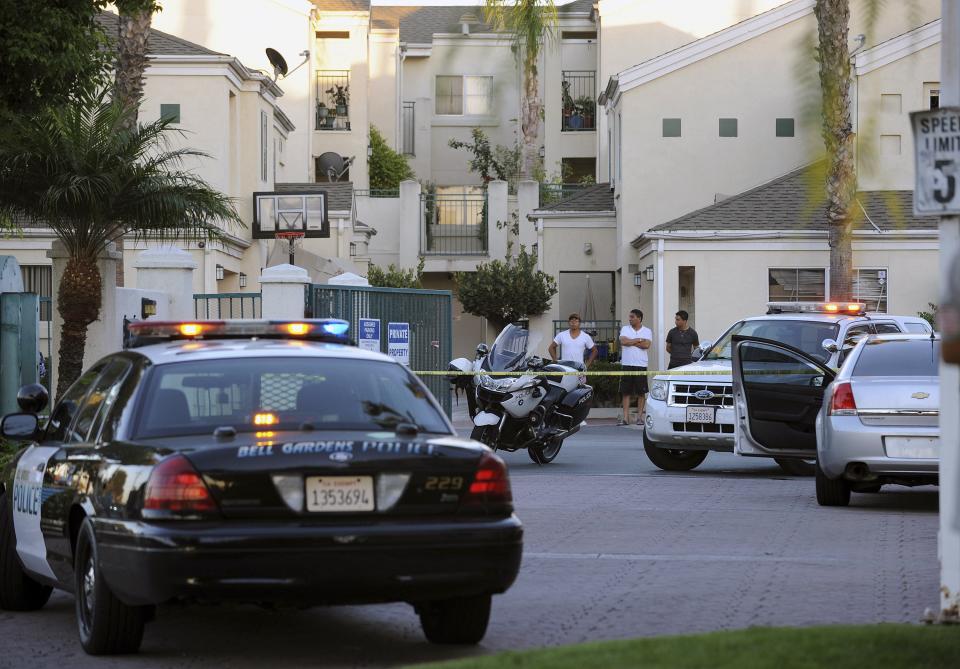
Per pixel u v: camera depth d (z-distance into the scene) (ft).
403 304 216.54
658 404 163.53
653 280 297.33
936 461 118.73
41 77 147.13
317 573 57.36
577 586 83.56
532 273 353.51
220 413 63.77
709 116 328.90
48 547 71.26
